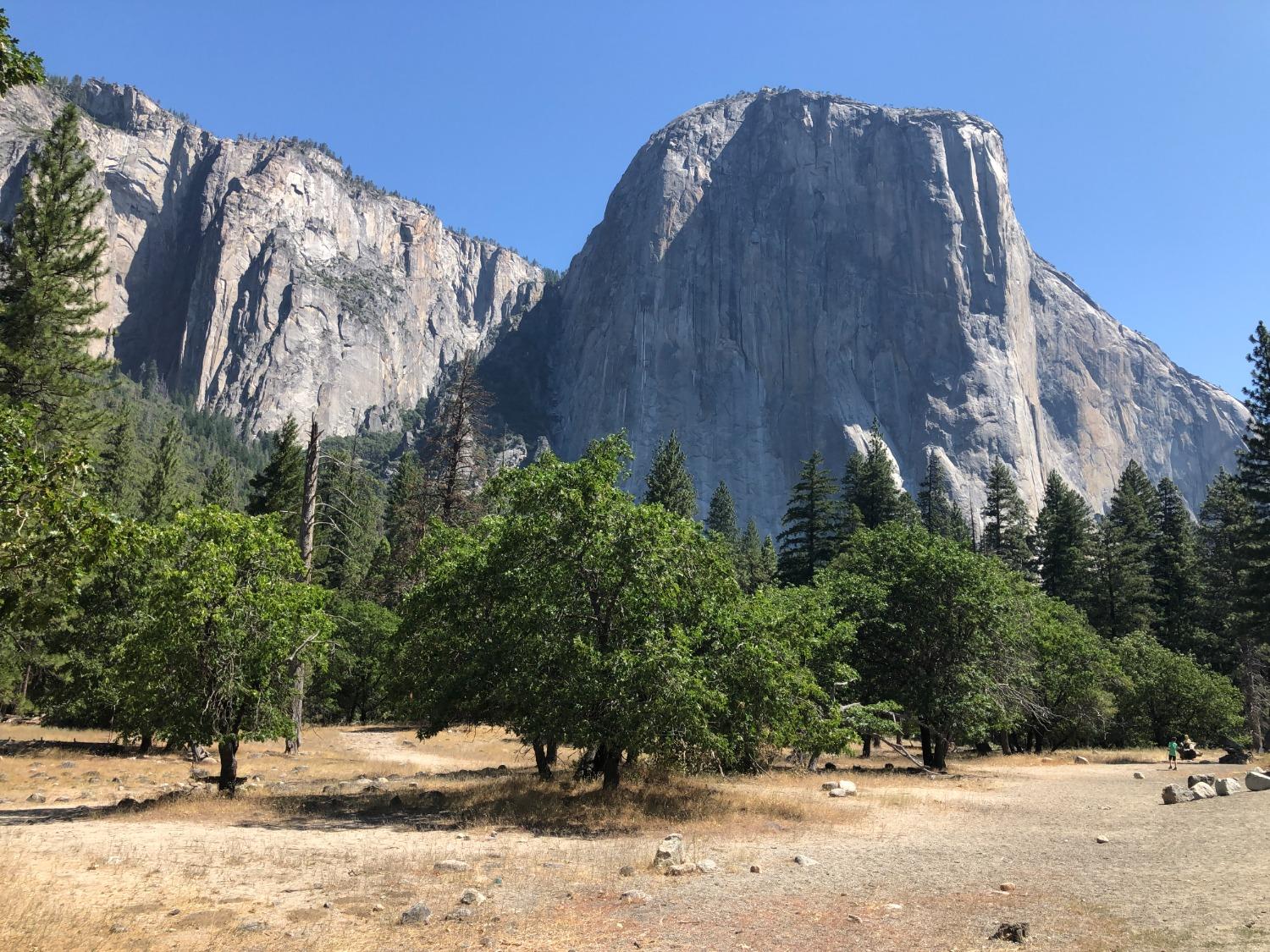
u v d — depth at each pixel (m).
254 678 17.64
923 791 22.83
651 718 15.72
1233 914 7.98
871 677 30.53
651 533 17.78
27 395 28.38
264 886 9.84
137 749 31.11
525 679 17.12
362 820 15.49
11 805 17.59
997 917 8.44
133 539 8.90
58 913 8.06
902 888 10.01
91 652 30.69
